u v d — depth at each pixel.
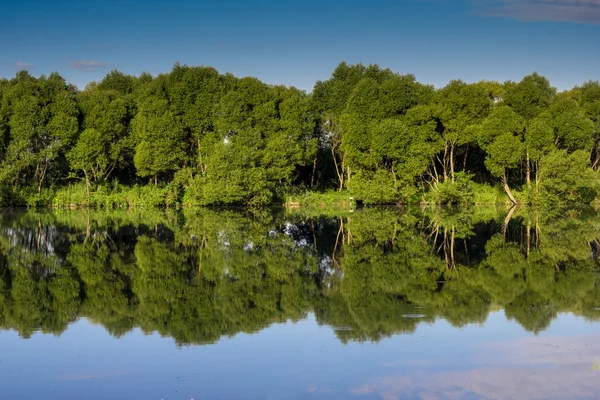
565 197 62.25
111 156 67.69
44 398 13.84
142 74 80.69
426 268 28.09
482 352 16.41
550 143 62.09
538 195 62.06
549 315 19.89
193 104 69.38
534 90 67.94
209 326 19.12
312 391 14.05
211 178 65.06
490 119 63.28
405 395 13.77
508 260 29.92
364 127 66.69
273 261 30.16
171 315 20.47
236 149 64.56
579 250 32.88
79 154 65.19
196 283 25.27
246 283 25.17
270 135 69.62
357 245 35.41
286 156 67.62
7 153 64.94
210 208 65.44
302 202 68.19
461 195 64.88
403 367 15.41
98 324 19.53
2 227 45.38
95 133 65.62
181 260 30.52
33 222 49.31
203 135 69.75
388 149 64.19
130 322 19.72
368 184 65.25
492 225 45.75
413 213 57.56
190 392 14.07
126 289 24.33
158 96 69.56
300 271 27.59
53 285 25.11
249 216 55.06
